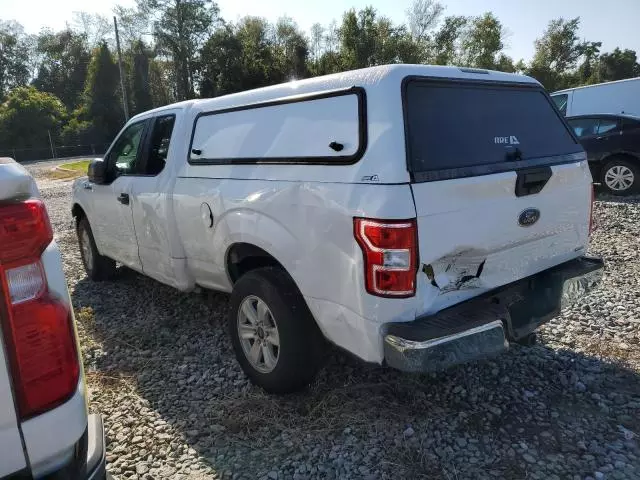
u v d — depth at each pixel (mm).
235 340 3506
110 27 70125
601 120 10078
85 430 1736
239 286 3375
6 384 1500
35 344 1553
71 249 7855
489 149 2938
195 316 4781
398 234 2428
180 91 56719
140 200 4430
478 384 3389
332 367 3588
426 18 48281
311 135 2906
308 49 52375
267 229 3119
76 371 1678
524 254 3094
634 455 2676
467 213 2666
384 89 2602
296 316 3053
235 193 3348
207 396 3410
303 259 2902
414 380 3422
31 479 1580
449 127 2789
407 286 2484
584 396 3232
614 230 7223
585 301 4672
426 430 2932
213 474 2662
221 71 51500
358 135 2641
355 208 2547
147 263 4645
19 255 1522
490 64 49969
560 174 3186
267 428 3021
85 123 53844
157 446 2908
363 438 2881
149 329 4535
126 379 3689
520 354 3756
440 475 2570
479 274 2855
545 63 58062
